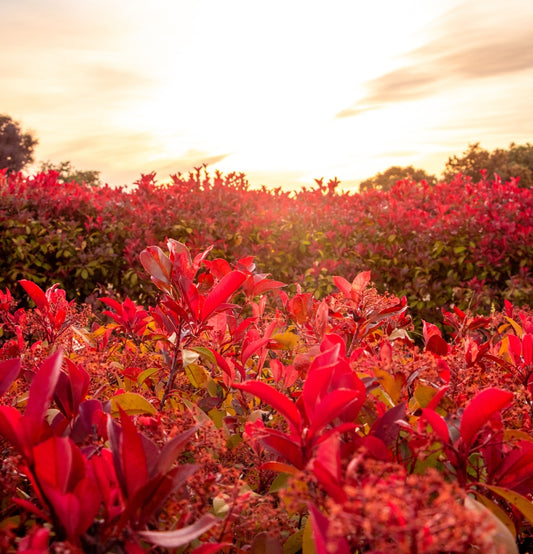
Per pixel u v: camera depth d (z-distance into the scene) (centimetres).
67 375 124
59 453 83
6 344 190
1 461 117
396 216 637
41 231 626
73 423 122
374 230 645
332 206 759
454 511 74
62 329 211
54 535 92
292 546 117
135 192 720
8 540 84
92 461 92
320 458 85
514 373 161
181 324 176
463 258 593
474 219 617
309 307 208
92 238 654
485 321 222
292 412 107
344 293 197
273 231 667
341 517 74
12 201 645
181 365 191
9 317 232
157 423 120
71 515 84
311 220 693
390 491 78
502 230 607
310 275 639
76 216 683
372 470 94
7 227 612
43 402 92
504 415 132
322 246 668
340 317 200
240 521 120
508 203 641
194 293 169
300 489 99
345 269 626
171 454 96
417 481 85
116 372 208
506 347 196
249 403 198
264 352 200
